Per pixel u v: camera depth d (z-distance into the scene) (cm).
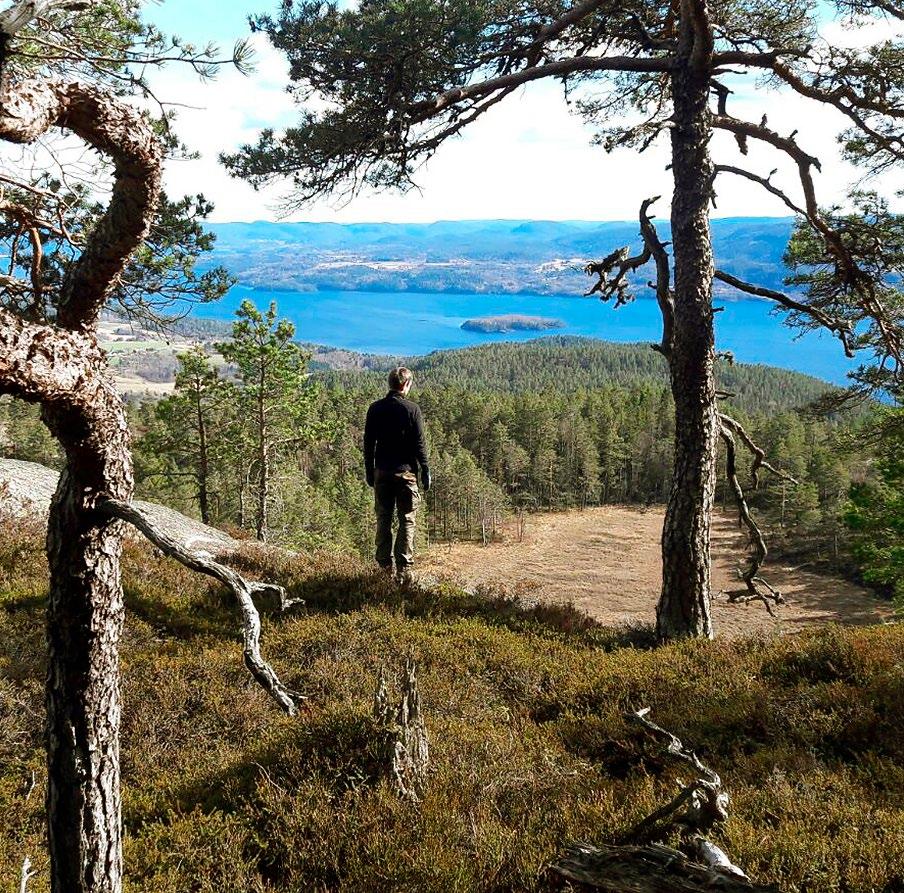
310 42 846
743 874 304
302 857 377
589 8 849
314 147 914
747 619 5269
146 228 192
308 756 468
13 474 1251
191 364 2636
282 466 3172
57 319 195
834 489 8131
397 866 357
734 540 8725
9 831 416
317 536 3728
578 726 562
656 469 11519
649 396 12950
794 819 402
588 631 878
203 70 332
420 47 851
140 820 436
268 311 2700
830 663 646
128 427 203
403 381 914
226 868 379
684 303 819
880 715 539
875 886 335
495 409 12188
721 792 370
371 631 746
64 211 202
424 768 447
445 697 592
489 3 849
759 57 796
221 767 481
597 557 8338
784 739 523
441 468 9131
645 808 397
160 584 910
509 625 847
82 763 207
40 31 268
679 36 820
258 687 601
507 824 403
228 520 3394
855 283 970
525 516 10538
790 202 840
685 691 613
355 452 8581
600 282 973
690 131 805
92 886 210
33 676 598
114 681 213
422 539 7738
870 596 6619
